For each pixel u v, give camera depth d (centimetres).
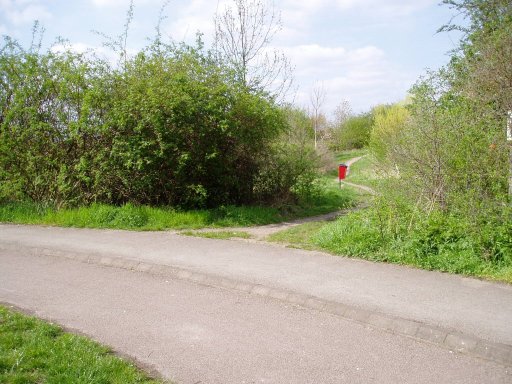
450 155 877
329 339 514
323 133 3841
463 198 803
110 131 1205
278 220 1320
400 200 908
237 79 1334
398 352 484
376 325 546
